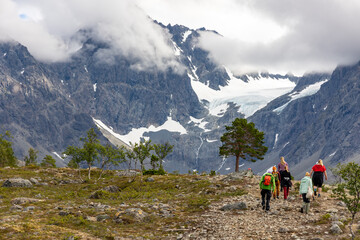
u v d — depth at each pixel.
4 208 22.56
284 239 13.28
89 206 22.89
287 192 22.06
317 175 22.17
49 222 16.67
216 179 37.69
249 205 20.67
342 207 18.98
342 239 12.57
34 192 35.34
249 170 37.69
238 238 13.80
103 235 14.79
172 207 22.03
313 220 15.92
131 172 66.94
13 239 13.10
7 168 67.25
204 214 19.16
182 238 14.70
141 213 19.12
